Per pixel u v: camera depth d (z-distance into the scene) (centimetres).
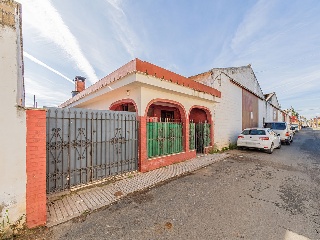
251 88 1656
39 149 294
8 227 264
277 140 1135
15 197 271
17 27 278
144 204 377
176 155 734
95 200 389
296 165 725
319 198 415
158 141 668
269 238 269
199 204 379
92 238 266
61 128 419
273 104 2570
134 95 623
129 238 267
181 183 506
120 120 546
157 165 646
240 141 1048
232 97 1224
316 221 318
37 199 290
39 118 295
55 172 406
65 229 288
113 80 639
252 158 850
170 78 655
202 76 1109
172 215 334
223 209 358
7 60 266
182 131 789
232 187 479
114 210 351
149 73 570
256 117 1712
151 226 298
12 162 269
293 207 370
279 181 530
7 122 265
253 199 405
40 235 271
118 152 538
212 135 986
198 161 761
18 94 276
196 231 285
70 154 433
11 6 272
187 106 808
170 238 268
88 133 468
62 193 408
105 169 504
